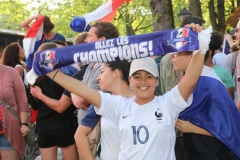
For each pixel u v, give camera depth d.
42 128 4.40
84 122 3.16
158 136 2.79
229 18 15.44
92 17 4.82
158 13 10.70
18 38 11.53
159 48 2.71
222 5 18.97
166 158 2.81
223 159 3.21
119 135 2.93
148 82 2.87
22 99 4.67
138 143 2.80
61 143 4.41
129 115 2.88
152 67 2.87
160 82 4.16
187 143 3.25
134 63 2.91
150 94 2.88
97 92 2.99
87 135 3.18
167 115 2.85
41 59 2.87
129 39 2.76
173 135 2.89
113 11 4.86
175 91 2.87
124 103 2.96
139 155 2.79
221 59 5.79
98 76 3.49
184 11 9.02
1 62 5.88
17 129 4.60
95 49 2.82
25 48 5.52
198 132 3.11
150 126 2.81
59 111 4.12
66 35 19.86
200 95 3.12
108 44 2.79
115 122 3.00
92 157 3.12
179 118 3.15
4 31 11.24
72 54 2.84
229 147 3.04
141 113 2.87
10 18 18.64
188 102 2.94
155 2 10.74
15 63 5.87
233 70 5.05
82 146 3.13
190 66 2.77
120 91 3.22
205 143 3.15
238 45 4.25
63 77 2.94
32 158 6.11
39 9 17.91
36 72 2.89
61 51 2.85
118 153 3.03
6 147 4.54
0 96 4.48
